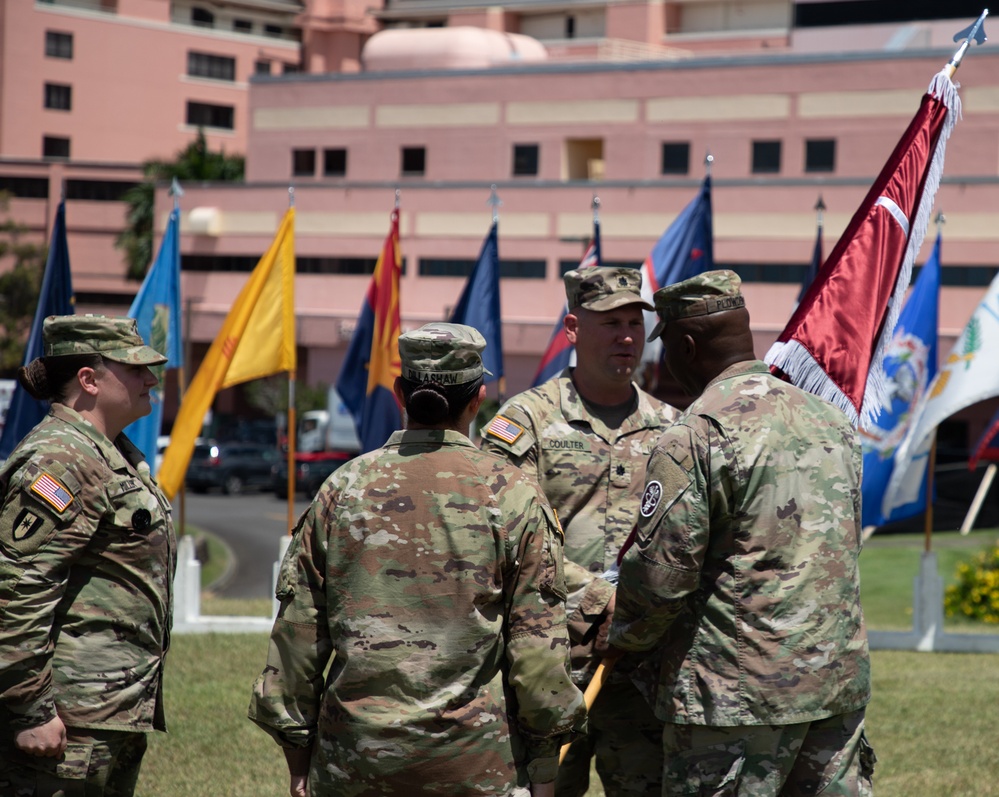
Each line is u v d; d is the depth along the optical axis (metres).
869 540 47.47
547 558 6.91
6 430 18.88
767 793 7.25
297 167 97.88
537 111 89.94
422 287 91.00
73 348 7.99
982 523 53.06
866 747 7.77
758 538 7.37
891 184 9.90
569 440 9.13
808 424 7.65
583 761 9.02
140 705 7.99
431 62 100.75
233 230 97.38
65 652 7.71
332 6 133.50
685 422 7.60
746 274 79.81
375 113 94.88
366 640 6.69
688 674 7.45
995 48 76.06
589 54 109.62
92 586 7.83
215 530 58.41
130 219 104.12
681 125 85.44
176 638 19.89
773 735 7.26
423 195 90.62
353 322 92.25
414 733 6.58
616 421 9.29
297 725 6.95
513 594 6.87
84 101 128.75
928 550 21.70
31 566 7.41
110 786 8.26
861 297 9.61
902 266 9.81
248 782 12.04
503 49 102.12
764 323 79.06
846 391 9.45
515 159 91.00
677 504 7.37
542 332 85.50
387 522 6.79
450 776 6.61
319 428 79.44
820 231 23.55
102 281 121.69
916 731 14.43
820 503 7.49
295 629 6.91
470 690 6.69
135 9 131.38
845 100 80.62
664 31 109.50
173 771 12.36
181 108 133.50
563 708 6.84
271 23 139.75
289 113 97.56
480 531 6.77
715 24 108.75
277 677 6.95
